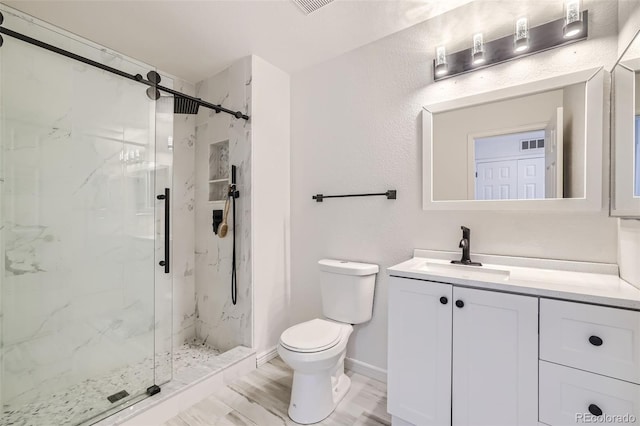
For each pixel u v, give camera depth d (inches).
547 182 56.1
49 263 66.7
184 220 102.7
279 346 62.2
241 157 87.4
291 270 97.5
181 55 86.2
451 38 67.7
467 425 48.0
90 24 71.2
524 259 58.3
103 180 72.9
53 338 67.0
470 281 47.8
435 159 68.8
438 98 69.2
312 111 92.3
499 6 62.0
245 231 86.1
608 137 50.6
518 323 43.8
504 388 44.9
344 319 74.8
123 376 70.2
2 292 61.4
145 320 78.0
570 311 40.0
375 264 78.6
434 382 51.4
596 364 38.1
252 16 69.0
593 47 52.1
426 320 52.5
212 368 73.9
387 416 62.6
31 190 64.0
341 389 69.9
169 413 62.8
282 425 60.2
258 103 87.2
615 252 50.6
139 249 78.3
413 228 72.8
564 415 40.3
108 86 72.0
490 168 62.3
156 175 80.7
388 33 76.0
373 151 79.4
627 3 45.7
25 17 62.0
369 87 80.1
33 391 64.2
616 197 46.3
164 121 81.2
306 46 81.8
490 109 62.5
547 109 56.3
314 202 91.7
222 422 61.2
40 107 63.6
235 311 89.0
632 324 36.1
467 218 65.4
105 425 55.8
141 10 66.4
